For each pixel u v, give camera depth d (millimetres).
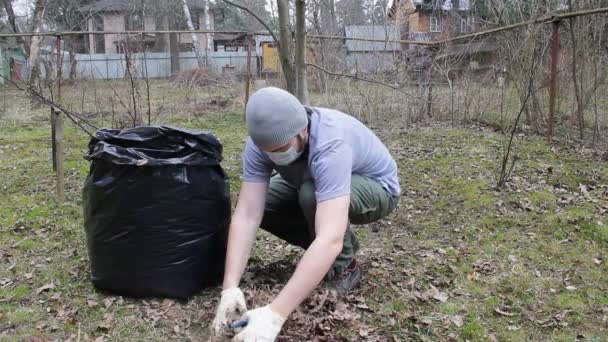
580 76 6527
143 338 2418
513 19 7547
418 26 14383
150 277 2627
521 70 7109
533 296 2842
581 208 4027
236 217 2494
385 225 3887
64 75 11820
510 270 3131
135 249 2582
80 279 2924
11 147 6523
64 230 3678
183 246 2617
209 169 2666
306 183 2512
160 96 10008
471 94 8039
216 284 2865
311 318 2443
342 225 2193
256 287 2783
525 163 5348
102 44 28781
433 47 8594
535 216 3930
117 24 28531
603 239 3510
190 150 2615
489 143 6383
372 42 8914
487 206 4145
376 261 3242
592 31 6742
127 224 2553
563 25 6984
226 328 2176
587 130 6852
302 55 4152
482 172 5062
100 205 2578
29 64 10547
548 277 3049
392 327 2520
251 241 2475
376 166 2648
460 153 5902
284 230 2922
